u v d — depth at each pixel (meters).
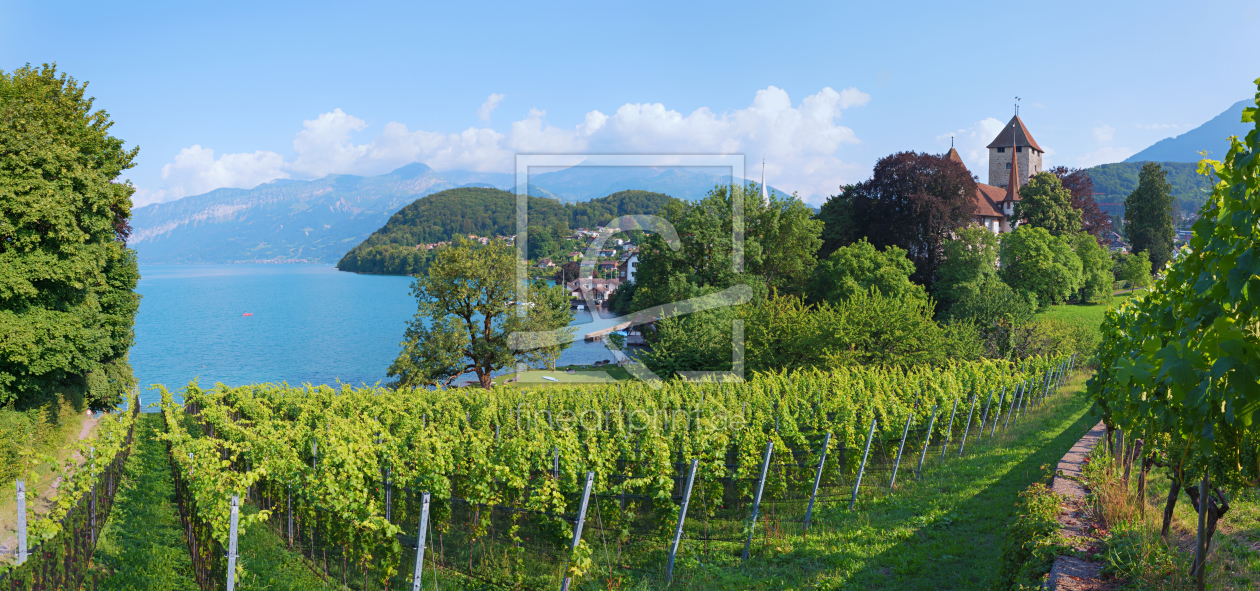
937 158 59.09
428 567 10.44
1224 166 4.21
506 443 11.82
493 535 10.91
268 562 10.66
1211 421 4.05
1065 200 77.62
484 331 33.84
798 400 17.62
